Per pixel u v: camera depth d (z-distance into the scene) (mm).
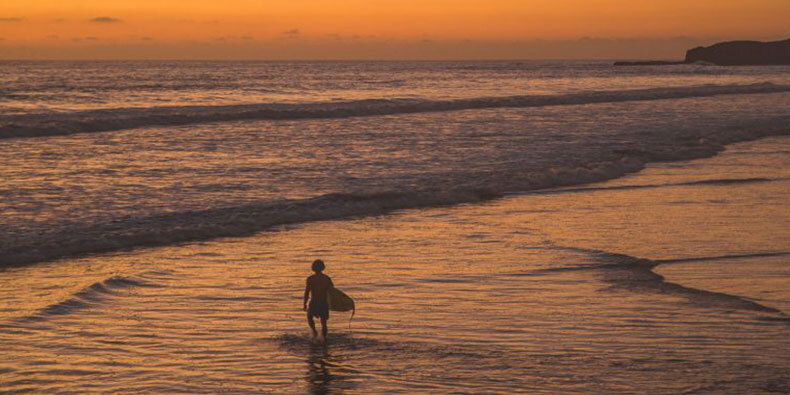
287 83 150625
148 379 11367
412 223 24234
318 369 11875
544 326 13961
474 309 15039
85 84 140000
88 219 23703
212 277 17578
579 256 19609
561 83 155375
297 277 17688
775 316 14484
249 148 42219
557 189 30812
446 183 31406
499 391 10914
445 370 11789
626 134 50688
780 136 51188
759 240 21234
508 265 18734
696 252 19938
